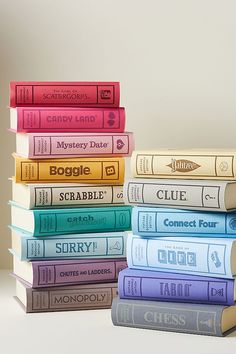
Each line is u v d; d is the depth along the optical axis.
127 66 2.16
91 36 2.17
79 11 2.17
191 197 1.67
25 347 1.55
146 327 1.68
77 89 1.89
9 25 2.19
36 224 1.82
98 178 1.88
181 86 2.14
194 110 2.14
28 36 2.19
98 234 1.87
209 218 1.67
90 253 1.86
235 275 1.64
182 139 2.15
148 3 2.14
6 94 2.21
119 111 1.90
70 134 1.86
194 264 1.66
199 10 2.12
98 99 1.90
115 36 2.16
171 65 2.14
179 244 1.68
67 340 1.59
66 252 1.85
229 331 1.65
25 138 1.86
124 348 1.54
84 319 1.77
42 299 1.83
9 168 2.22
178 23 2.13
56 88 1.88
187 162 1.70
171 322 1.65
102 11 2.16
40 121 1.86
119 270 1.88
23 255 1.83
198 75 2.13
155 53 2.15
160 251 1.71
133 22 2.15
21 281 1.88
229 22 2.11
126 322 1.70
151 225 1.72
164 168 1.72
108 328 1.69
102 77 2.17
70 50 2.18
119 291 1.72
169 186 1.70
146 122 2.16
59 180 1.87
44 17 2.18
